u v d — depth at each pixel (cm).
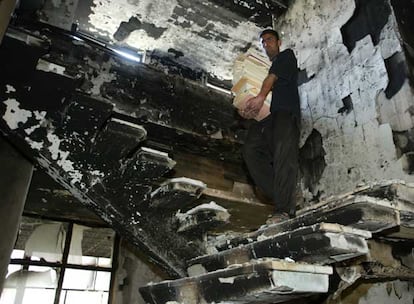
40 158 192
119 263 471
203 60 466
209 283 153
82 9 396
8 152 229
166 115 295
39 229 462
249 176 355
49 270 448
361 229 151
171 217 224
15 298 420
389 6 272
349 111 286
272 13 400
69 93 176
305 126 325
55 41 262
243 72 268
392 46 263
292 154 221
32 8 281
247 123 328
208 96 322
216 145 322
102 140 187
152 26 419
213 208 205
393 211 147
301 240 140
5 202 220
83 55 272
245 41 439
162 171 193
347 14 312
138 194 210
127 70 290
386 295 258
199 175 336
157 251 221
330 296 269
